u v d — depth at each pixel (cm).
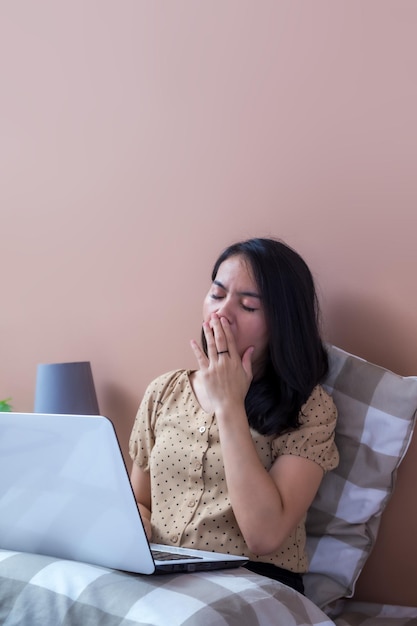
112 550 127
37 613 121
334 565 169
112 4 211
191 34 200
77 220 220
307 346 160
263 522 145
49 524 133
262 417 159
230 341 156
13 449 131
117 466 121
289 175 189
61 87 221
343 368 172
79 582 123
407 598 178
